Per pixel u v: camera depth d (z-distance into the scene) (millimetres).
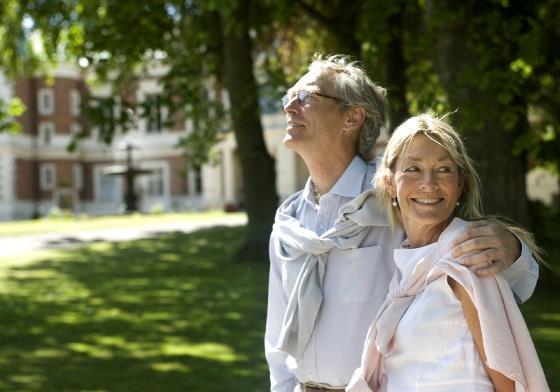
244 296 9969
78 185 48000
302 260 2451
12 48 18234
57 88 47000
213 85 17188
